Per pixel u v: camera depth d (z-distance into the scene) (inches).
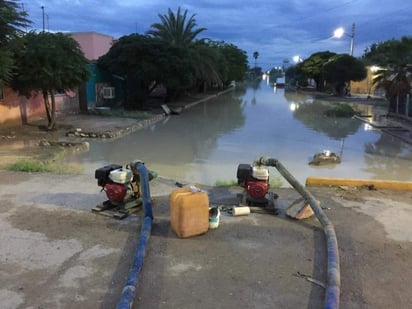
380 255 148.9
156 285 123.8
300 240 160.4
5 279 125.9
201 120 847.7
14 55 497.0
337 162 441.7
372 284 127.9
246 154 475.5
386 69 1026.1
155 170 377.7
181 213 156.8
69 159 414.9
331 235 159.3
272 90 2632.9
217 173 370.9
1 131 548.4
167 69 936.9
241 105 1295.5
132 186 195.5
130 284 117.8
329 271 130.3
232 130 694.5
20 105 621.3
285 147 534.9
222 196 221.0
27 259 139.3
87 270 132.6
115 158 430.6
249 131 688.4
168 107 1003.9
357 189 234.8
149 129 684.7
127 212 182.1
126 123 693.3
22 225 170.1
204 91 1784.0
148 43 927.0
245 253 147.8
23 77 504.7
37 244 151.7
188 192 163.9
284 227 173.6
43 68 503.2
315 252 150.0
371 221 183.3
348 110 1000.2
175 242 155.7
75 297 116.6
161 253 145.9
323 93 1994.3
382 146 565.0
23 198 207.9
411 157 488.1
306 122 847.7
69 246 150.5
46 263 136.8
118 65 919.7
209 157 451.2
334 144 573.3
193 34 1237.7
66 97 765.9
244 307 113.3
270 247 153.5
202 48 1202.0
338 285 122.6
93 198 208.2
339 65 1702.8
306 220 182.4
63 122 671.1
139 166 189.3
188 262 139.6
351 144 577.0
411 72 961.5
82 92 813.2
